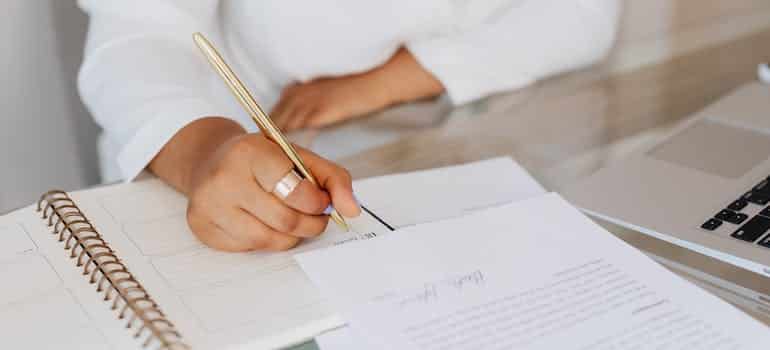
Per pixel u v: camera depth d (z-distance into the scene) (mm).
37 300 546
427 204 675
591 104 911
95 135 1314
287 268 582
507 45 998
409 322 507
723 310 525
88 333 511
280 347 505
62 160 1298
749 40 1195
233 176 587
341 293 536
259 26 1049
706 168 699
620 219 631
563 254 582
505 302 527
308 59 1058
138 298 527
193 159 689
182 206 684
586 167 741
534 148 791
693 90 956
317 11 1025
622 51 1129
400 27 1062
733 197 646
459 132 840
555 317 514
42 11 1196
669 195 660
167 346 483
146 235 630
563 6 1048
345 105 913
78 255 600
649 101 914
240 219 589
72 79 1263
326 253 578
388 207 669
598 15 1062
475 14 1123
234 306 536
